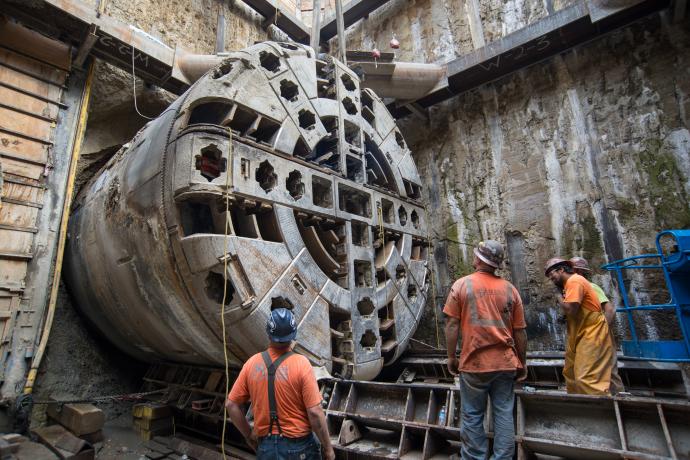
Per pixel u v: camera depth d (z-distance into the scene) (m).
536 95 7.76
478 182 8.12
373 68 7.79
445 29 9.40
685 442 2.68
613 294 6.43
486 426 3.24
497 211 7.80
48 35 6.34
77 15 5.84
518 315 3.24
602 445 2.95
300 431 2.53
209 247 3.85
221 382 5.00
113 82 7.32
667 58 6.63
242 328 3.98
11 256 5.48
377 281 5.88
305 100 5.20
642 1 6.30
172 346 5.21
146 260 4.50
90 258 5.64
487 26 8.76
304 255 4.54
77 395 6.37
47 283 5.79
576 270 4.90
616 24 6.83
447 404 3.54
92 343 6.91
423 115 8.95
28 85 6.05
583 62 7.37
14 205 5.64
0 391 5.11
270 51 5.01
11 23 5.99
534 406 3.36
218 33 9.67
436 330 8.05
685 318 4.50
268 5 10.46
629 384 4.92
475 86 8.32
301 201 4.69
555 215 7.15
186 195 3.90
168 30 8.75
